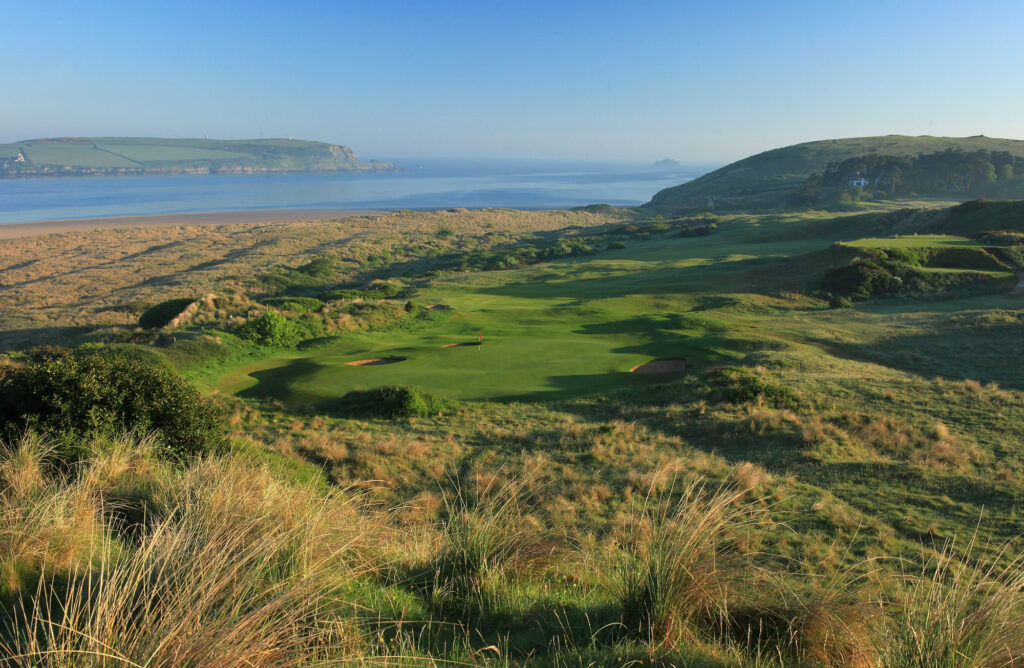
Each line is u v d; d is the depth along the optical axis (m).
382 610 4.46
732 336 30.41
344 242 100.00
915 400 18.52
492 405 21.14
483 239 111.62
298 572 4.42
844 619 4.20
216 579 3.67
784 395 19.27
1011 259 49.47
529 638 4.31
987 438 15.12
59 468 6.95
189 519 4.93
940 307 41.00
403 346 31.52
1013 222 64.38
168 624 3.12
